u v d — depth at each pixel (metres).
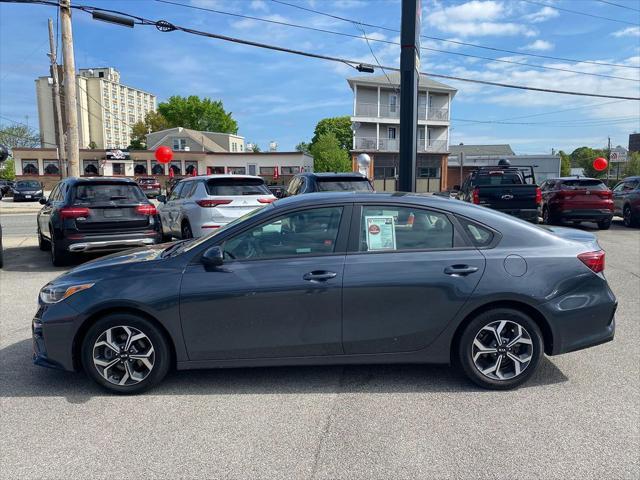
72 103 15.75
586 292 3.84
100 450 3.06
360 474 2.80
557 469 2.83
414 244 3.87
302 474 2.81
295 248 3.86
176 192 11.51
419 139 47.75
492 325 3.79
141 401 3.73
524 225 3.99
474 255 3.81
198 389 3.91
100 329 3.76
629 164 51.03
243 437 3.20
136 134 83.81
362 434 3.22
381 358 3.85
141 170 49.16
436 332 3.79
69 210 8.62
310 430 3.28
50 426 3.37
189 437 3.21
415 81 9.36
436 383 3.99
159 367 3.82
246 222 3.91
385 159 47.28
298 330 3.77
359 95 46.31
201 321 3.75
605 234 13.55
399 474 2.80
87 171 48.28
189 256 3.86
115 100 105.50
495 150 67.62
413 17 9.17
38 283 7.87
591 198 14.02
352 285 3.73
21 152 45.97
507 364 3.86
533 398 3.72
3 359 4.60
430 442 3.12
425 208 3.93
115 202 8.90
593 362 4.42
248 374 4.19
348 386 3.94
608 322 3.91
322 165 55.12
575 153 101.06
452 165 52.50
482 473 2.80
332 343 3.79
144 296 3.72
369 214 3.91
